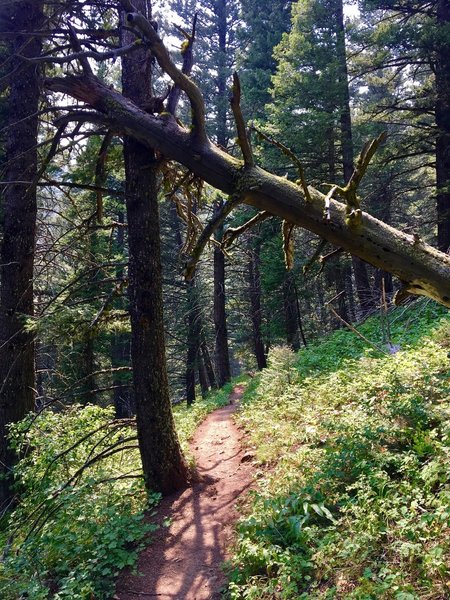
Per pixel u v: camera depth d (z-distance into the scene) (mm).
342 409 7340
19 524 6793
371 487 4660
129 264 6449
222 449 8922
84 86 5305
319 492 4977
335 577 3889
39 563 5219
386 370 7578
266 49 21547
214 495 6477
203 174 4523
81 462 7652
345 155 16422
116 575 4914
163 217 24062
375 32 14945
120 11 6469
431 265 3307
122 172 7996
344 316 18719
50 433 7816
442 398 6051
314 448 6457
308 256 18734
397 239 3404
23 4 8422
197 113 4453
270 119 16938
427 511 4102
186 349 25922
